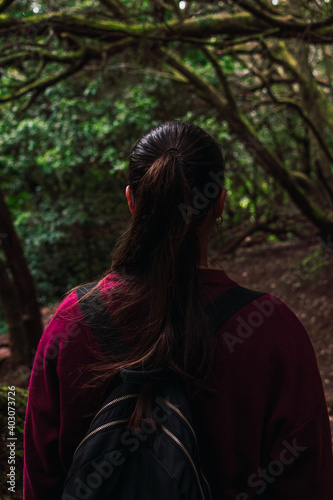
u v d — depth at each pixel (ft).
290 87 21.50
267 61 20.17
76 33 13.71
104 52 15.74
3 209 13.12
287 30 11.43
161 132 2.82
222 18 12.81
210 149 2.77
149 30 13.41
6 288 17.43
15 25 12.82
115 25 13.35
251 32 12.64
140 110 20.34
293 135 25.55
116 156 20.51
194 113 21.62
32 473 2.89
